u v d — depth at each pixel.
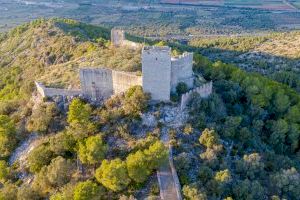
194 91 99.44
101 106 102.50
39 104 106.94
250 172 87.56
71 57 151.75
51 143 92.38
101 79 103.19
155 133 91.00
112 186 76.50
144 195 77.62
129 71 108.81
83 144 88.75
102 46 149.50
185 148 88.25
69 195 77.12
